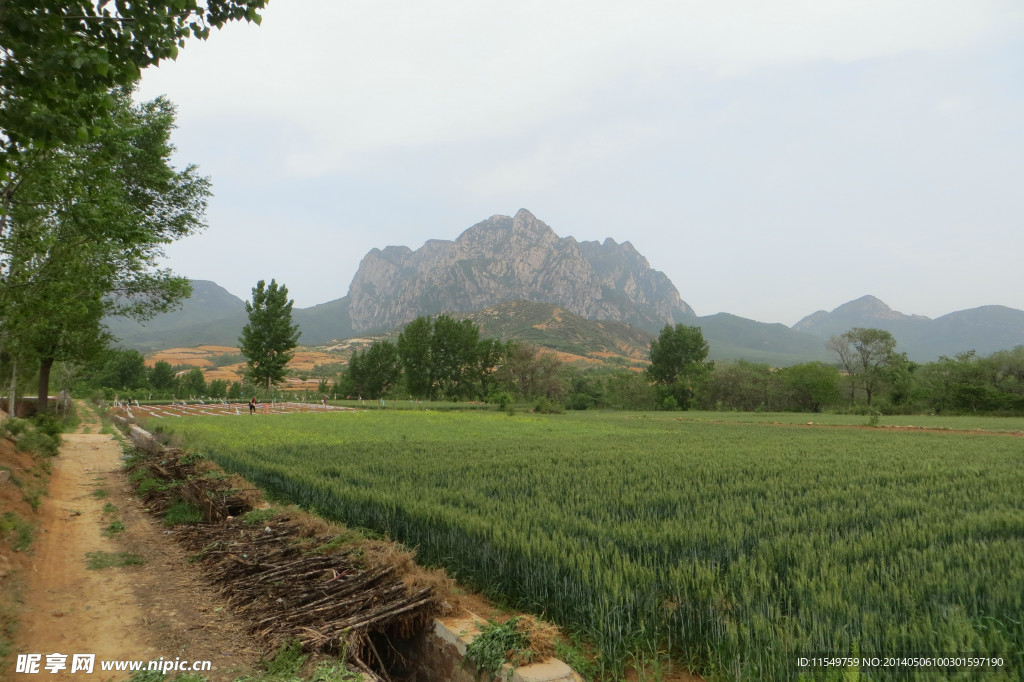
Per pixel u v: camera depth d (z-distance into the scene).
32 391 60.03
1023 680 4.06
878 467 16.23
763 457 18.58
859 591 5.58
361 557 7.55
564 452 20.02
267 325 64.44
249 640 6.27
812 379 70.75
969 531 8.27
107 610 7.09
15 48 5.96
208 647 6.11
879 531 8.27
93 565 8.82
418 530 8.91
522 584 6.85
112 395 77.88
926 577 5.92
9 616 6.45
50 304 13.49
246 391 98.06
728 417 56.25
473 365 83.88
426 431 31.06
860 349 69.62
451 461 17.02
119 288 22.75
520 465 16.31
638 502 10.70
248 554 8.34
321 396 95.31
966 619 4.87
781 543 7.35
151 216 22.62
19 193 11.70
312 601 6.61
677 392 82.06
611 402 86.62
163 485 14.31
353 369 94.12
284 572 7.41
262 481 14.62
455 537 8.17
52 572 8.40
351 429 31.61
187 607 7.25
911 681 4.14
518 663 5.23
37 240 13.20
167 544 10.15
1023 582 5.66
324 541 8.38
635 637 5.39
